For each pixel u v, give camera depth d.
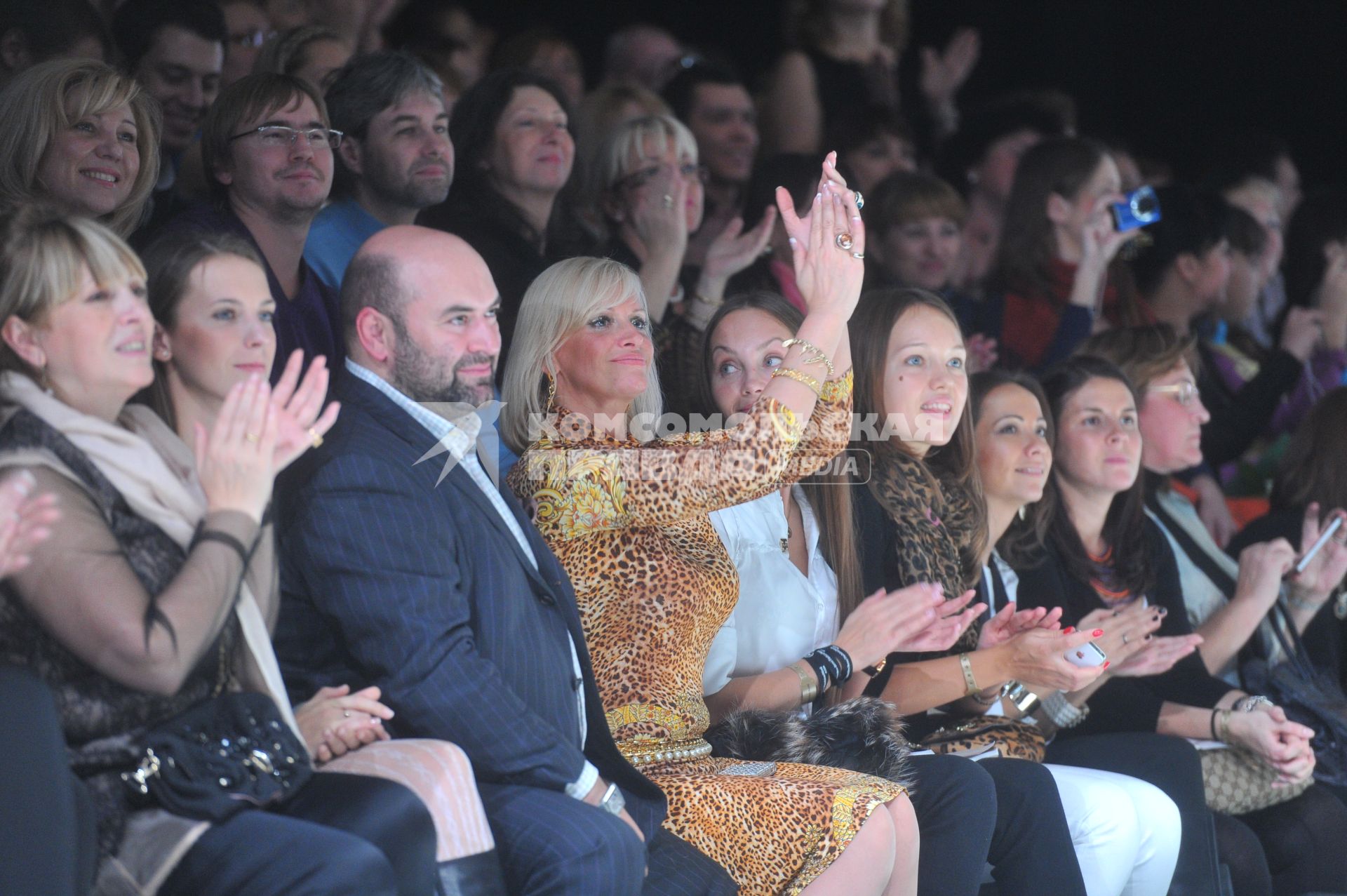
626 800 9.41
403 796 8.09
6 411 7.78
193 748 7.80
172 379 8.80
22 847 7.09
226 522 7.88
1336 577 15.88
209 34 14.52
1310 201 22.16
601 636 10.09
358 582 8.75
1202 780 13.23
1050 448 13.62
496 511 9.37
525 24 26.05
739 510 11.69
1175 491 16.83
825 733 10.86
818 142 22.41
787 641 11.59
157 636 7.49
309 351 12.16
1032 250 18.67
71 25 13.18
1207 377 20.20
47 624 7.52
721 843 9.63
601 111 18.64
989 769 11.59
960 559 13.02
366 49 20.02
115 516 7.86
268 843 7.55
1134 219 18.06
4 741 7.14
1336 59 29.36
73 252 7.88
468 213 15.13
